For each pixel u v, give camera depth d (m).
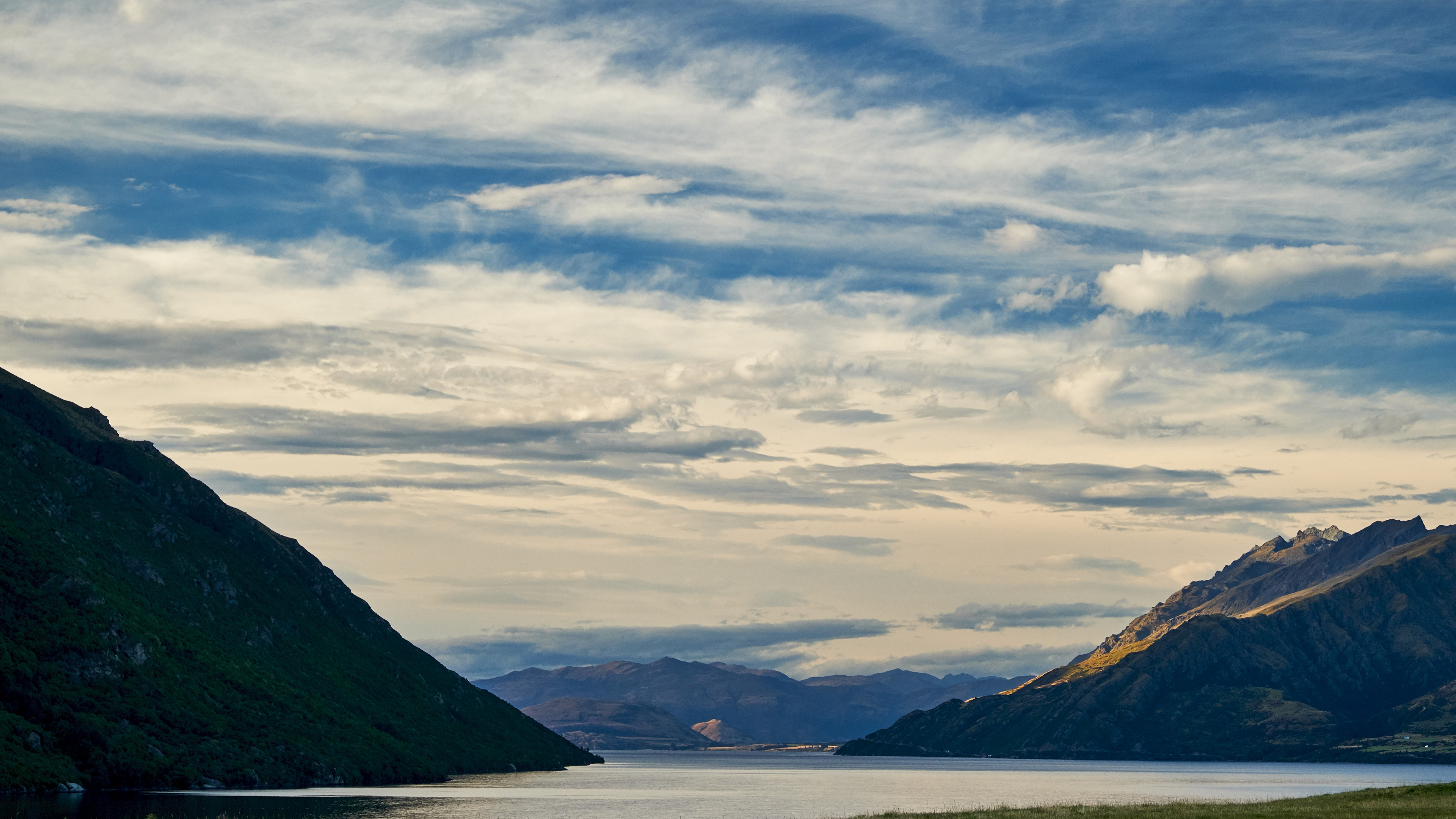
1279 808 113.31
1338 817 101.44
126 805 178.25
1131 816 108.62
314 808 192.38
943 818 116.69
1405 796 122.50
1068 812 117.31
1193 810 115.38
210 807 182.25
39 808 167.75
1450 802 113.50
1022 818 112.56
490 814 192.12
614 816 194.25
